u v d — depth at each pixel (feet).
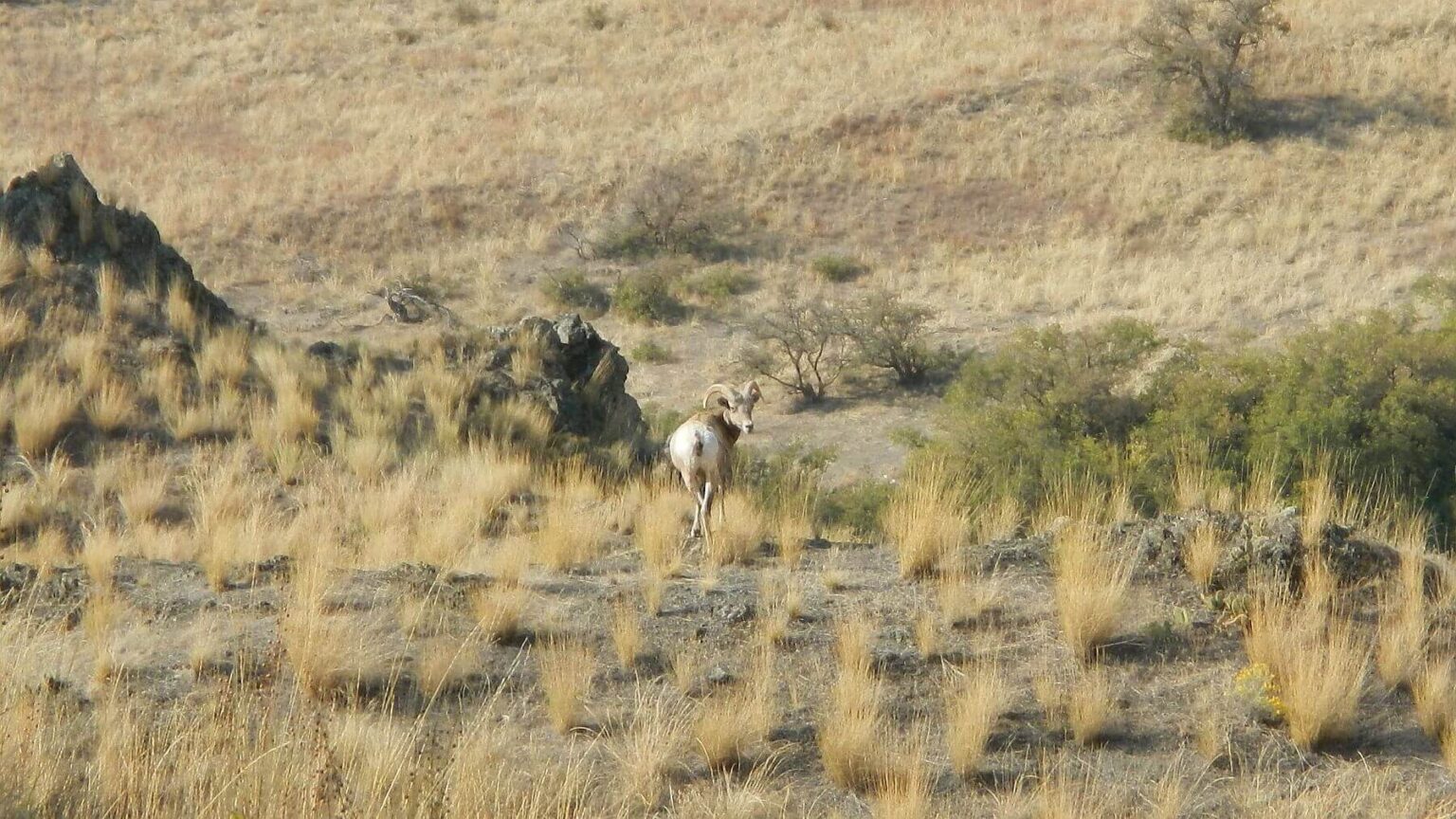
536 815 73.56
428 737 85.10
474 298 494.59
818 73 647.56
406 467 166.91
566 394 201.98
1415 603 101.04
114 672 93.35
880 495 225.97
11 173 554.87
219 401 175.83
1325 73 605.31
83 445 164.14
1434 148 552.00
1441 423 265.75
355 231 531.09
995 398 316.19
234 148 599.57
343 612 104.78
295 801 70.95
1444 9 646.33
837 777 84.99
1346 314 441.68
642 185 549.54
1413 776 85.97
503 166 575.79
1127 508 127.24
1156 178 549.95
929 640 98.99
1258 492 126.82
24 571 114.01
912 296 491.31
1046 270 501.15
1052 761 86.99
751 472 214.07
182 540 135.74
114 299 185.47
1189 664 98.22
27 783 69.56
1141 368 327.26
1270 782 85.30
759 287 502.38
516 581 111.34
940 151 577.84
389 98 651.25
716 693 94.27
